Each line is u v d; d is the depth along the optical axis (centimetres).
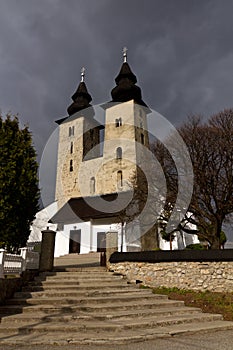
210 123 1980
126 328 644
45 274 1071
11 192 1066
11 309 764
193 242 2731
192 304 918
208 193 1783
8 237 1032
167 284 1134
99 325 643
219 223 1734
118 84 3797
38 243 2586
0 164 1095
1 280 820
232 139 1823
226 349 516
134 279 1190
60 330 627
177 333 630
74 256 2417
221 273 1070
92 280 1037
